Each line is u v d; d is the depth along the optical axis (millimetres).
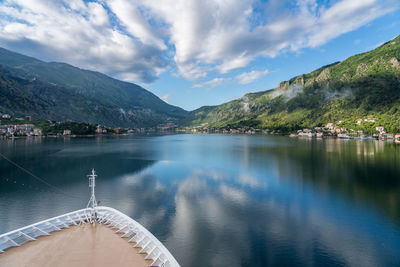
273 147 167250
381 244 31078
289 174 75562
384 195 52688
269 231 34406
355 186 60438
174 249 28969
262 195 52625
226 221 37781
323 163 96250
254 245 30297
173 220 37938
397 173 75438
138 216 39594
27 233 23891
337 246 30438
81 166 90125
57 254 20812
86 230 25703
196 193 53875
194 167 89188
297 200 49188
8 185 60844
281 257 27625
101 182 64500
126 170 83000
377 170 80500
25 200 48406
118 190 56188
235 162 101250
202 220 38062
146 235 23031
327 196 52094
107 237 24188
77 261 19766
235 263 26266
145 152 139875
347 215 41000
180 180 67375
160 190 56312
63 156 117438
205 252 28359
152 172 79375
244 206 45219
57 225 26188
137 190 56219
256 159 109688
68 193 53688
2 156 114500
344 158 108438
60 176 72000
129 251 21594
